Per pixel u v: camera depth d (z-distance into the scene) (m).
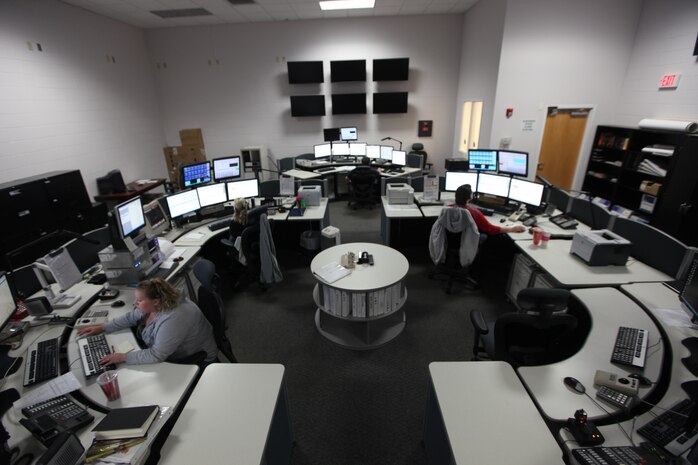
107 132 5.29
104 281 2.41
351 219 5.54
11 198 3.41
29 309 1.96
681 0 3.72
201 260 2.26
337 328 2.81
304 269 3.93
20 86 3.87
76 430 1.28
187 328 1.74
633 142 4.21
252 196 4.03
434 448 1.63
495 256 4.10
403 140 6.98
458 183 3.82
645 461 1.08
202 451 1.22
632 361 1.54
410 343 2.67
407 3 5.36
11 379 1.56
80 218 4.21
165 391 1.46
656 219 3.74
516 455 1.17
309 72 6.35
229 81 6.62
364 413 2.08
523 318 1.55
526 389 1.46
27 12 3.95
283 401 1.63
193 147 6.83
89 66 4.93
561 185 5.20
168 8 5.00
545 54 4.52
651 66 4.16
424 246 4.41
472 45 5.66
